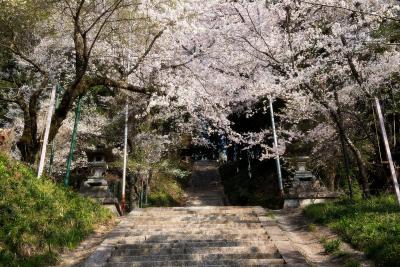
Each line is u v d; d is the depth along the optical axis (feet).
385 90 39.83
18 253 19.88
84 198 32.17
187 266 20.48
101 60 43.83
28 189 25.25
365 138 43.16
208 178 107.14
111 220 31.96
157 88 38.42
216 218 31.37
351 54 35.68
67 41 42.22
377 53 38.70
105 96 55.21
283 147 47.78
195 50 41.22
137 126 52.37
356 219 25.90
